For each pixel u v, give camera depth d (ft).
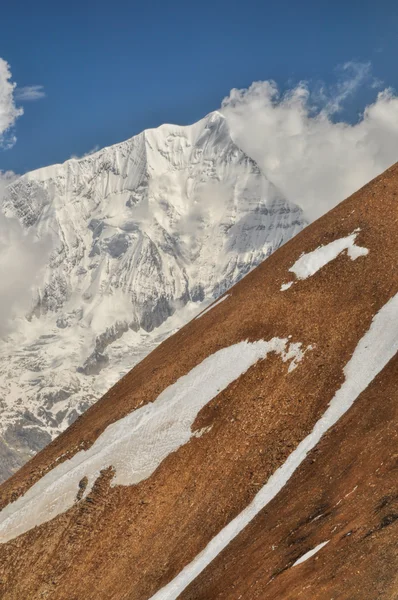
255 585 263.90
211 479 356.38
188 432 386.11
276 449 347.36
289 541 277.44
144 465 384.27
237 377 396.98
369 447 300.40
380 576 220.43
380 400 322.75
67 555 367.66
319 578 236.22
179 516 350.64
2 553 385.50
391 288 391.04
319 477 306.35
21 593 364.58
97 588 345.31
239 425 371.15
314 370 372.38
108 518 371.56
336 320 392.47
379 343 360.69
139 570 339.16
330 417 340.80
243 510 331.98
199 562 317.22
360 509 263.90
